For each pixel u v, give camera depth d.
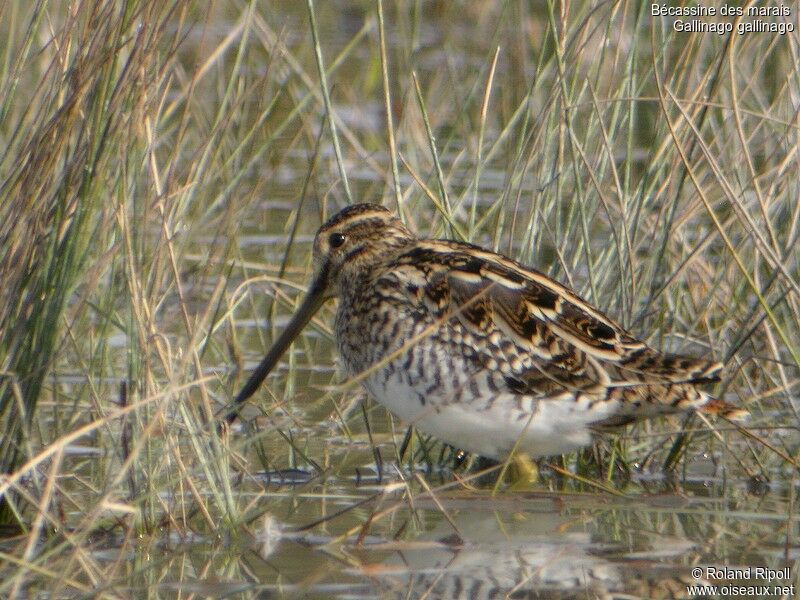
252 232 17.36
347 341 11.17
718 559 8.96
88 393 11.88
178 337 13.40
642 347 10.46
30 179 9.59
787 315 12.23
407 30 25.81
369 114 21.50
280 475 10.95
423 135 18.56
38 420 10.66
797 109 11.66
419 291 10.61
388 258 11.47
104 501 8.52
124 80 9.66
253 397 12.72
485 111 12.42
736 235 13.20
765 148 13.76
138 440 9.28
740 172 13.53
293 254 16.39
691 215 13.11
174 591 8.38
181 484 9.53
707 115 12.93
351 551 9.13
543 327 10.40
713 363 10.24
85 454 11.16
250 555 9.05
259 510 9.57
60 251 9.60
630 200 12.55
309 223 17.53
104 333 10.92
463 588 8.39
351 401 12.19
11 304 9.65
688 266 12.87
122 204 10.02
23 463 9.78
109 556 9.03
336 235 11.75
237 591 8.35
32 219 9.60
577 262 12.59
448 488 10.59
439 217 13.39
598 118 12.30
